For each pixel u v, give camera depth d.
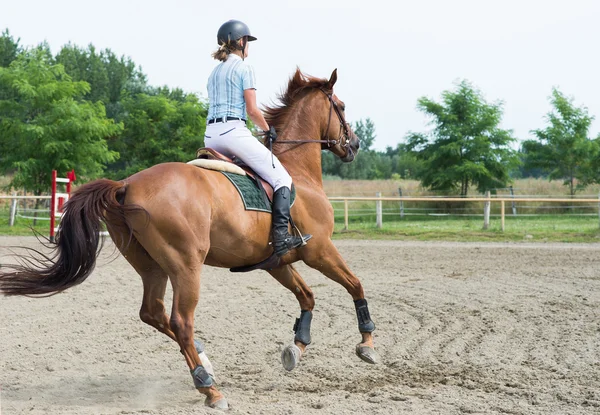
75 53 77.62
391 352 7.11
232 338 7.81
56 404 5.15
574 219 30.77
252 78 5.73
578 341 7.48
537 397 5.38
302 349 6.36
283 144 6.52
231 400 5.30
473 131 38.62
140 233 4.99
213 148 5.83
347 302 10.18
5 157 31.11
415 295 10.79
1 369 6.25
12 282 4.84
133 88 62.12
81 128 30.44
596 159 38.00
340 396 5.44
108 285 11.78
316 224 6.18
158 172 5.12
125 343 7.48
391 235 23.42
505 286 11.71
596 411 5.00
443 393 5.52
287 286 6.52
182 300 5.00
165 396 5.57
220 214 5.25
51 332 7.93
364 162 85.88
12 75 31.30
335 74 6.88
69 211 4.86
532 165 39.34
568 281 12.30
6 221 26.73
